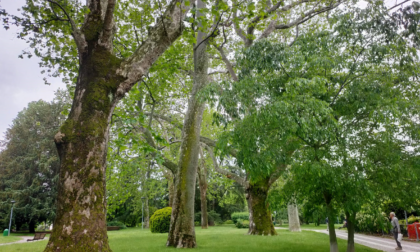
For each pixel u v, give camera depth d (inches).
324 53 281.1
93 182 188.5
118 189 591.2
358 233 738.8
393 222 408.8
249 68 281.4
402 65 279.9
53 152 1299.2
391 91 265.9
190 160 420.2
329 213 270.4
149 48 241.0
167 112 740.0
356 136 269.6
